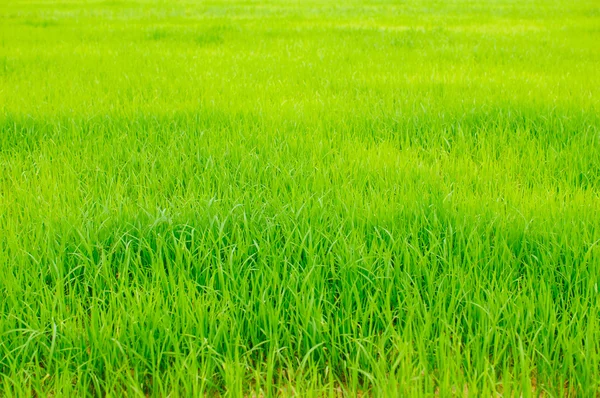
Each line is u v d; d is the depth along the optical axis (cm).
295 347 279
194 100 653
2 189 429
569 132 525
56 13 1828
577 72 826
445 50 1016
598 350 259
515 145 500
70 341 263
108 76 796
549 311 279
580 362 253
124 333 267
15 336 269
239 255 320
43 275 305
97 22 1541
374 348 274
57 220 354
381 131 543
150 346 260
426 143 521
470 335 269
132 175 438
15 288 295
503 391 242
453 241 344
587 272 304
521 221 347
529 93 654
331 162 466
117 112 597
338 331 274
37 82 756
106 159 469
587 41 1154
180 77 780
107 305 296
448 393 237
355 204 363
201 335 265
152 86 723
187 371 252
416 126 555
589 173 445
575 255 315
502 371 262
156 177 434
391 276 306
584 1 2408
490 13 1858
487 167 450
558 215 357
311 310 275
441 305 286
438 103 619
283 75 799
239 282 308
